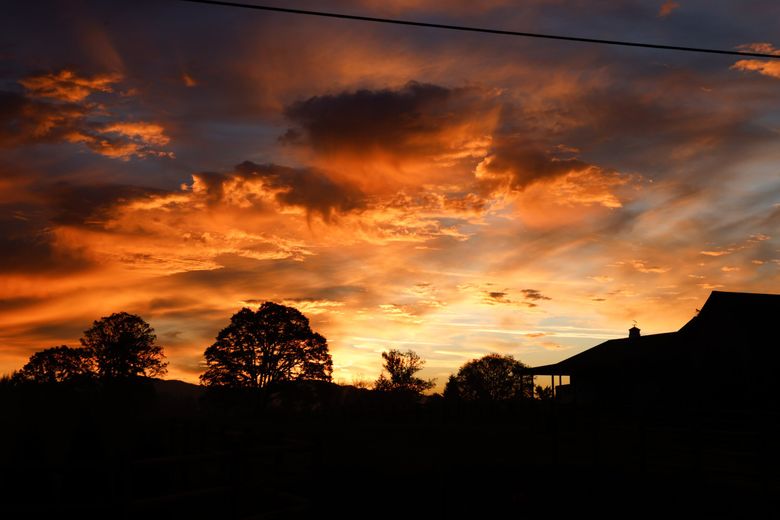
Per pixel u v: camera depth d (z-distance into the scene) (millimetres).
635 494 18172
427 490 20188
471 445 26859
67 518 8703
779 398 29281
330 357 63375
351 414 46031
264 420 42438
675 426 23750
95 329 60344
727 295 33219
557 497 19547
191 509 11359
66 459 12109
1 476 9250
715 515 16359
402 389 76312
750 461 19203
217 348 61500
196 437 14906
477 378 83375
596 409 33500
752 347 30828
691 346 34906
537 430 30062
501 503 19859
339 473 20781
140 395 46750
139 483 12555
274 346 61781
